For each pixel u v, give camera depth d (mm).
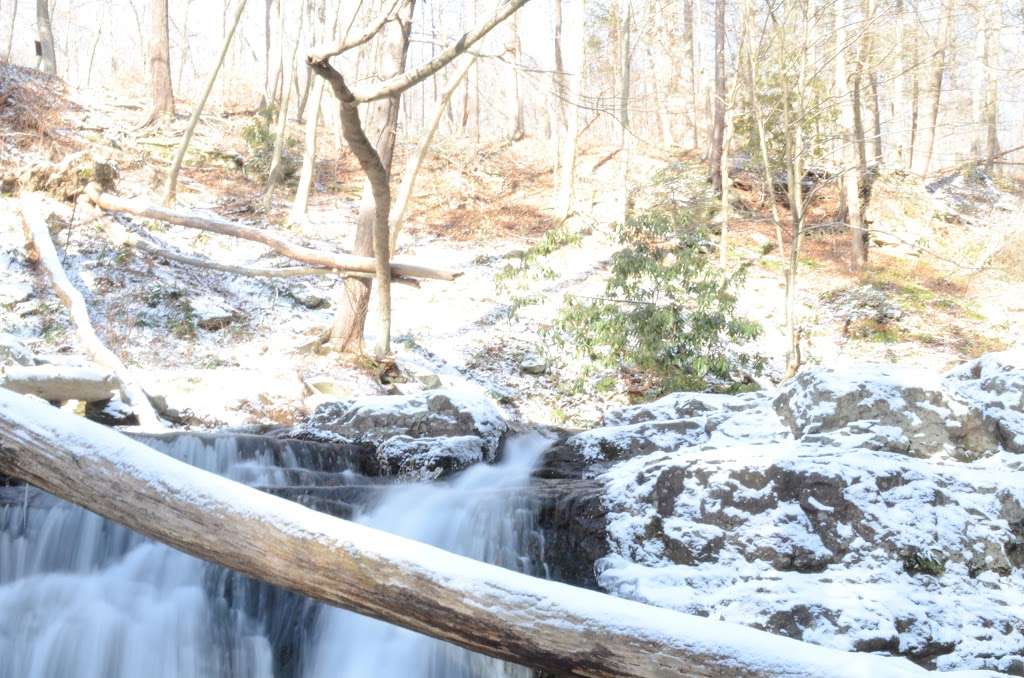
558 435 9391
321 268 12898
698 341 13422
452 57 8219
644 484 5746
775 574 4914
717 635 1895
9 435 2125
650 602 4859
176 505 2072
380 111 13234
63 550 4988
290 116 28156
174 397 9383
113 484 2092
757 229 22547
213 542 2055
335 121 24172
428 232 21078
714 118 23969
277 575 2043
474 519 5812
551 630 1927
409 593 1984
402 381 12758
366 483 7012
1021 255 20719
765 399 7438
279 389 10172
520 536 5832
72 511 5055
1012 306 19422
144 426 8070
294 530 2041
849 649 4262
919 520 4918
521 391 14148
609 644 1901
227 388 9805
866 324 18156
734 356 15367
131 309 12766
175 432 7164
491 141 28516
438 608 1974
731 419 6941
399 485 6559
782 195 23734
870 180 23250
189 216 13422
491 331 16094
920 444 5742
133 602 4711
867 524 4918
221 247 16391
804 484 5109
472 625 1964
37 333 11367
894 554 4824
